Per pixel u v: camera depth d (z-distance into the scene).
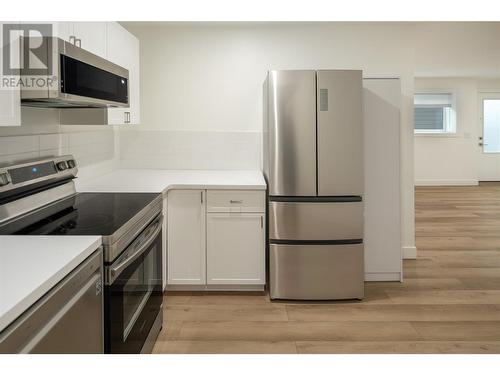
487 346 2.57
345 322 2.94
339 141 3.23
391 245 3.73
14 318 1.02
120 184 3.18
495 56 6.59
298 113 3.21
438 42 5.46
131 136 4.03
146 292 2.29
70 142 2.96
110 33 2.71
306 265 3.28
